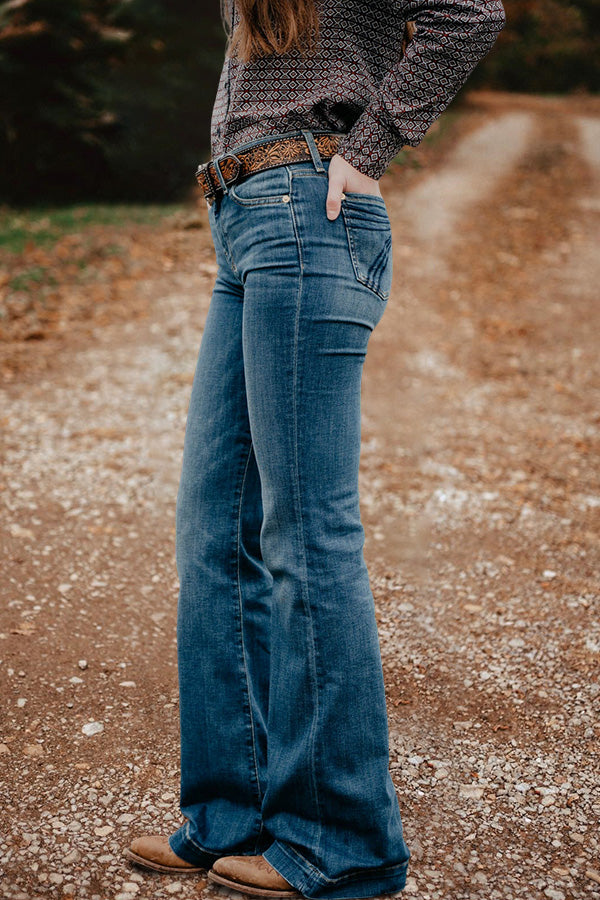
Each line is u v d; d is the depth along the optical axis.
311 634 1.51
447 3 1.40
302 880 1.56
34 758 2.02
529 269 7.81
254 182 1.46
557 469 3.95
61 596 2.73
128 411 4.39
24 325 5.64
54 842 1.76
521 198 10.84
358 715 1.52
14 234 7.93
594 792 1.96
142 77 10.57
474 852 1.77
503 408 4.71
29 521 3.20
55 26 9.58
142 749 2.08
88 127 9.98
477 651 2.54
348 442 1.51
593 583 2.95
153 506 3.40
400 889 1.63
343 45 1.47
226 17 1.59
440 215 9.86
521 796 1.95
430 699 2.31
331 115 1.48
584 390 5.04
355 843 1.57
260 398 1.48
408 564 3.05
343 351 1.48
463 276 7.53
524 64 28.75
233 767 1.65
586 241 8.80
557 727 2.20
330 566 1.50
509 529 3.34
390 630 2.64
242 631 1.65
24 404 4.41
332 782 1.54
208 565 1.63
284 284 1.44
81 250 7.46
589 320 6.44
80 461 3.77
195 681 1.65
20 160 10.10
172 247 7.78
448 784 1.98
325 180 1.46
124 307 6.16
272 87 1.46
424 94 1.43
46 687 2.29
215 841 1.64
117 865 1.71
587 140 15.82
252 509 1.66
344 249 1.46
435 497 3.60
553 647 2.56
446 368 5.34
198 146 11.03
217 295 1.64
